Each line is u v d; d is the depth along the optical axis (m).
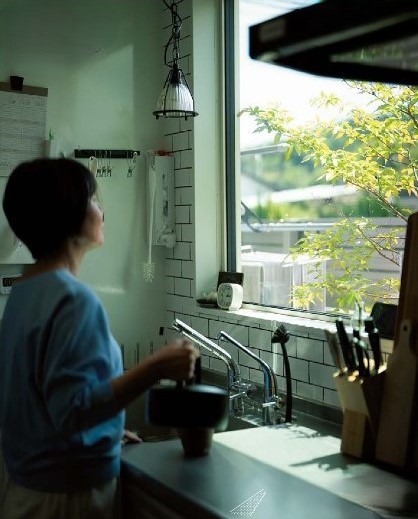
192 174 3.40
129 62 3.46
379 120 2.72
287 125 3.10
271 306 3.20
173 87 3.03
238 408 2.83
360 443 2.10
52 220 1.73
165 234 3.50
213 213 3.44
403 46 1.59
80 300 1.65
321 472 1.99
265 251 3.26
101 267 3.41
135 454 2.11
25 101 3.17
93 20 3.36
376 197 2.75
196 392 1.95
